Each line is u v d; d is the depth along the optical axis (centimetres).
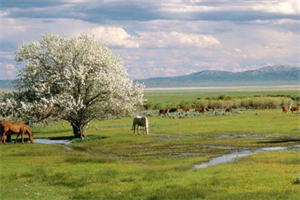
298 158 3073
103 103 5453
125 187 2286
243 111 10112
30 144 4644
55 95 5253
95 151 4131
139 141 4719
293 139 4525
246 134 5153
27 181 2569
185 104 13350
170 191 2123
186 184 2264
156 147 4197
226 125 6344
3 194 2191
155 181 2405
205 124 6656
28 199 2072
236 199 1908
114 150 4109
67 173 2769
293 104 11756
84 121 5412
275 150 3731
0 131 4725
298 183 2191
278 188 2091
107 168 2945
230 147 4031
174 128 6175
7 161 3428
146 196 2053
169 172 2667
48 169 2969
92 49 5350
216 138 4834
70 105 5009
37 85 5262
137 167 2973
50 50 5325
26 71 5362
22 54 5322
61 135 5959
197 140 4656
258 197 1927
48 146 4456
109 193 2166
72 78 5200
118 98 5409
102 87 5300
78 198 2105
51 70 5284
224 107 11962
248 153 3597
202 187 2169
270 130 5469
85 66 5275
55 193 2225
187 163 3062
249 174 2456
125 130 6225
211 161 3186
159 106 12738
